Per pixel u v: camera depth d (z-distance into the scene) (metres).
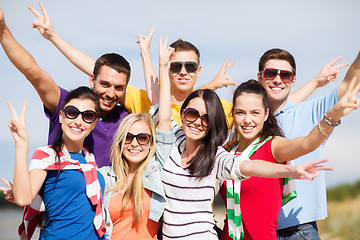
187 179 3.61
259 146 3.71
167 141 3.94
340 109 3.17
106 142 4.36
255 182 3.61
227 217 3.78
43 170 3.44
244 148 3.87
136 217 3.67
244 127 3.74
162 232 3.72
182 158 3.78
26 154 3.19
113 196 3.77
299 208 4.01
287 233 4.04
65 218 3.46
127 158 3.87
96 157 4.32
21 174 3.15
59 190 3.46
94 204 3.53
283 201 3.75
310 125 4.23
